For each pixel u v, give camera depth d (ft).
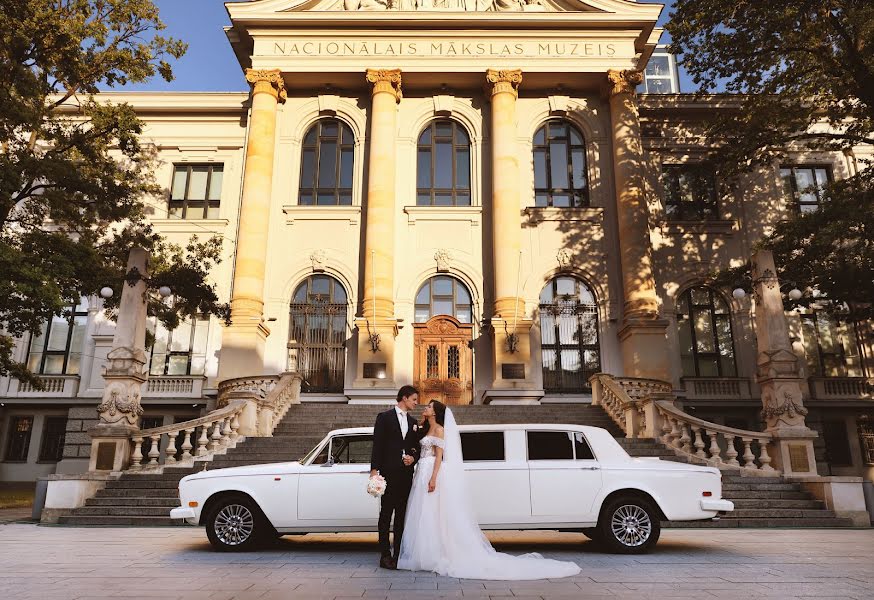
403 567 20.97
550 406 62.23
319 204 82.58
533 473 25.71
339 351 77.25
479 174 82.64
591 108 85.35
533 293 78.43
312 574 20.11
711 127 72.90
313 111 84.99
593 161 83.51
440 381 75.72
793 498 40.22
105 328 77.66
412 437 22.48
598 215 81.20
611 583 18.65
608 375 61.36
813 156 84.38
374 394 71.31
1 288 46.57
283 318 77.66
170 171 84.48
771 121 65.98
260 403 51.52
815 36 57.88
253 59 82.79
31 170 53.42
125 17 59.72
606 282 79.00
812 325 78.95
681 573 20.48
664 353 72.84
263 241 77.56
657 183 83.25
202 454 44.78
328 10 83.46
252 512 26.00
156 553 25.12
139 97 84.74
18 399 75.00
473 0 85.76
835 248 59.72
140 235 63.72
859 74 57.82
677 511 25.52
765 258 48.21
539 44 83.82
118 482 41.11
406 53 83.20
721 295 80.18
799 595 16.87
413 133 84.17
